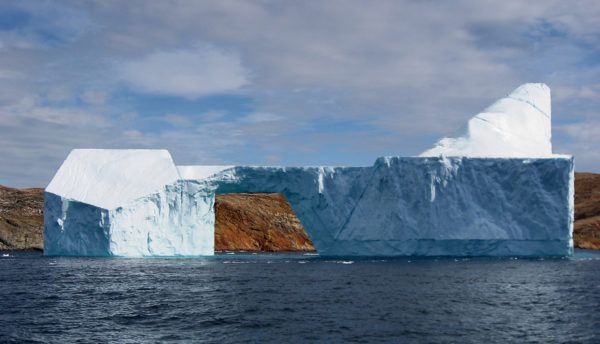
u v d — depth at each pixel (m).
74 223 67.38
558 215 67.12
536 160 67.62
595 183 177.25
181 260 70.56
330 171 71.06
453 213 67.69
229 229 123.12
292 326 32.41
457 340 29.28
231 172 71.50
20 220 125.12
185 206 71.00
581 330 31.23
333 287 46.03
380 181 69.12
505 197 68.00
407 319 33.91
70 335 30.92
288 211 132.62
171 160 71.25
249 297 41.66
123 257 70.75
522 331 31.05
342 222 70.19
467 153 71.31
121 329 32.25
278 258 76.69
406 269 58.16
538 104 77.69
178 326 32.84
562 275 53.16
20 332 31.52
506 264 62.94
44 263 67.00
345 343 28.84
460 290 44.28
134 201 66.94
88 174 69.69
